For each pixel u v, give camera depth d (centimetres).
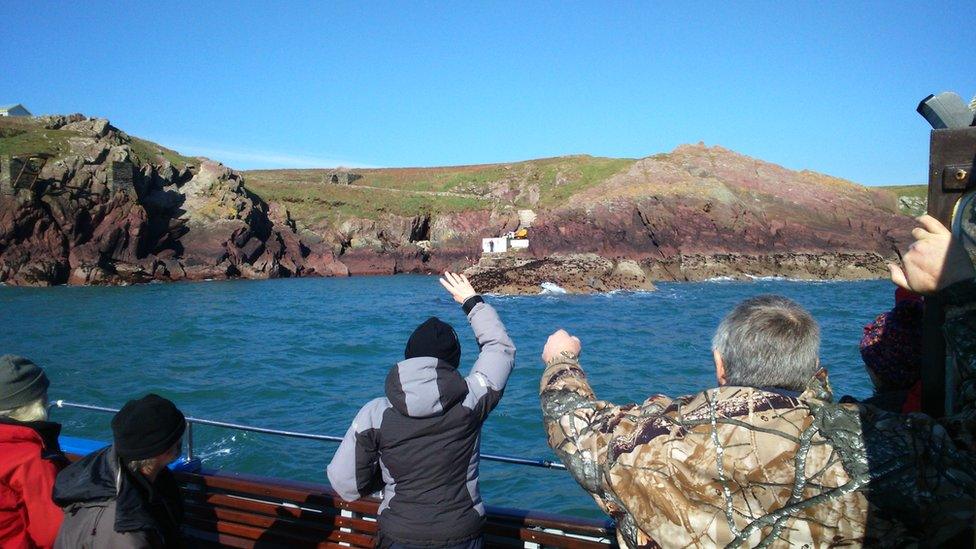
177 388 1652
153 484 301
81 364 1998
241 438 1165
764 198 6894
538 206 9088
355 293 4928
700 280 6138
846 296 4603
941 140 198
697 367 1903
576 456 222
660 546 202
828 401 196
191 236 6306
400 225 7775
